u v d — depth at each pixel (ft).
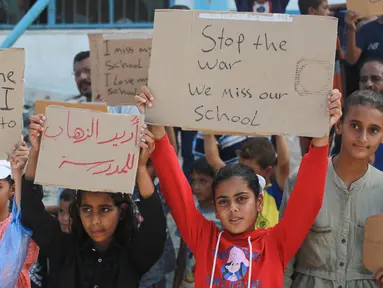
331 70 8.45
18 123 9.10
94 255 9.80
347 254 9.38
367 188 9.49
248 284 8.87
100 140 8.61
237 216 9.23
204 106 8.64
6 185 10.46
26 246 9.57
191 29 8.61
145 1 19.67
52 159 8.62
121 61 12.97
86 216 9.58
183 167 16.40
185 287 13.30
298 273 9.72
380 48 15.28
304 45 8.48
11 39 14.58
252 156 13.01
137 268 9.73
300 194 9.06
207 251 9.31
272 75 8.54
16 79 9.05
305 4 16.49
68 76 19.84
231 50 8.59
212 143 13.94
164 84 8.68
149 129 9.12
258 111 8.57
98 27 19.86
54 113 8.66
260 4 18.33
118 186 8.54
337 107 8.41
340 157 9.55
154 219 9.36
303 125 8.50
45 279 12.92
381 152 13.26
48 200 17.62
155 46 8.68
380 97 9.25
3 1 20.17
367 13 12.45
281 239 9.24
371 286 9.32
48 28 19.89
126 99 13.00
